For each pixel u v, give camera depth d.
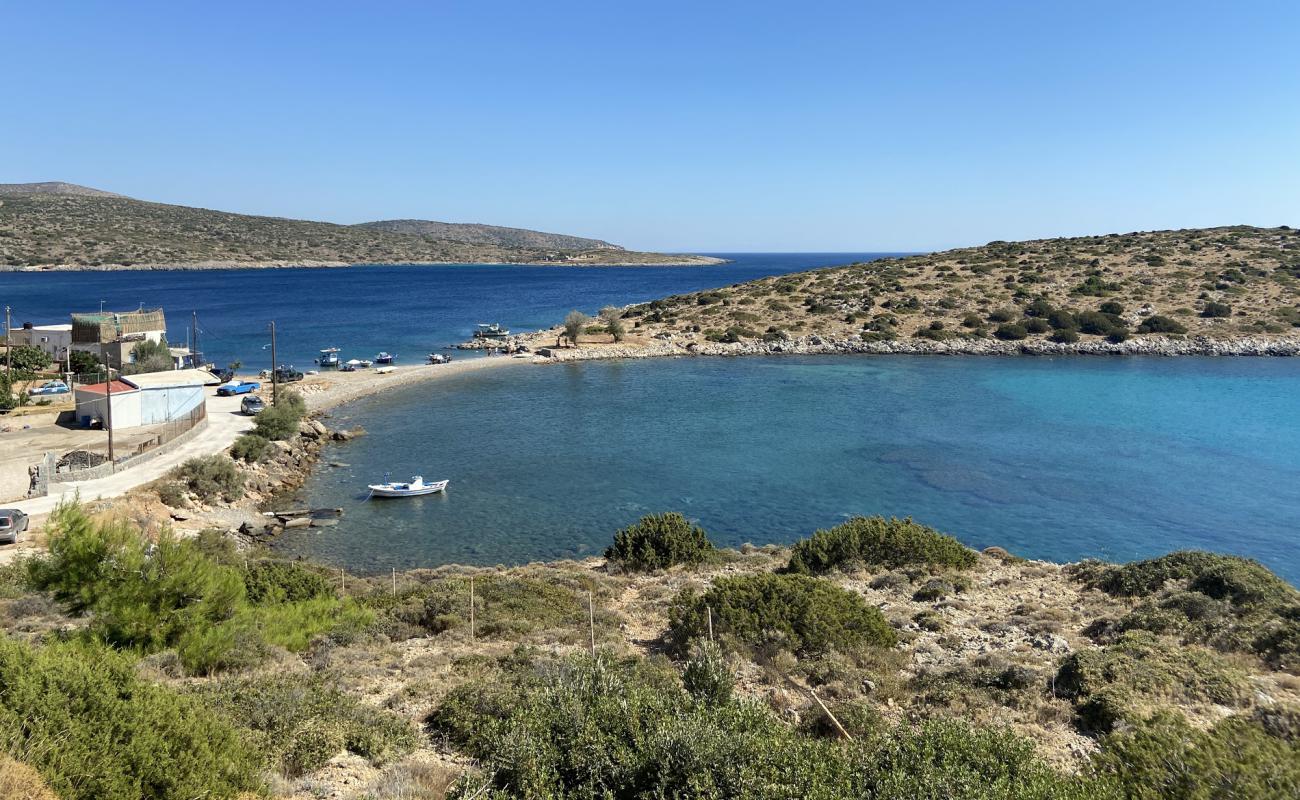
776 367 96.06
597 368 95.56
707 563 30.83
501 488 46.44
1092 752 11.40
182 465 40.88
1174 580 22.91
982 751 9.90
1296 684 14.88
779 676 15.62
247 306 166.00
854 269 158.88
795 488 46.59
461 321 145.38
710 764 9.30
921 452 54.97
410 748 11.80
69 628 16.62
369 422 64.38
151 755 8.60
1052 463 51.97
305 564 31.78
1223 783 8.53
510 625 20.00
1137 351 102.19
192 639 15.60
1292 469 50.31
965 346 105.94
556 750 9.79
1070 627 20.22
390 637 19.67
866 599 23.69
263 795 9.29
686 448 56.25
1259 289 119.50
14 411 54.81
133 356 76.69
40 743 7.93
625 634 20.17
